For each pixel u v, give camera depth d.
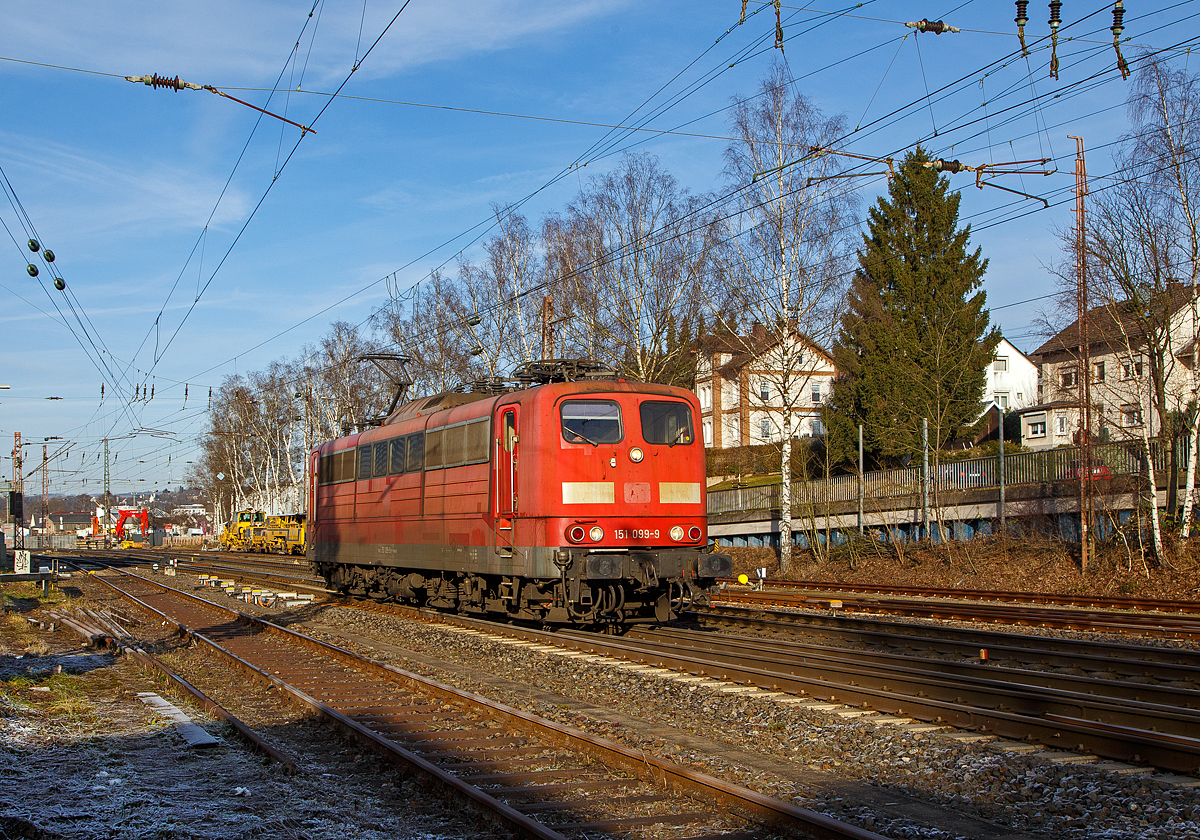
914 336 37.66
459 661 13.83
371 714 9.98
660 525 14.88
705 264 30.33
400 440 19.75
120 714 9.95
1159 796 6.70
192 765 7.98
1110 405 28.75
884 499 31.38
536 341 34.94
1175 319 26.62
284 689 10.97
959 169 18.53
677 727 9.28
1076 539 25.31
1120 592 21.73
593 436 14.69
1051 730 8.08
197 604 23.28
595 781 7.33
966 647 13.32
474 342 37.16
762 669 11.85
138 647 15.62
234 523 64.12
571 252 32.53
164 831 6.11
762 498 36.34
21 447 62.44
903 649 13.98
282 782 7.45
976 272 39.53
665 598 15.40
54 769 7.66
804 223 29.30
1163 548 22.47
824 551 31.70
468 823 6.50
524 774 7.53
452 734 8.96
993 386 55.00
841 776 7.54
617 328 32.84
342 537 22.98
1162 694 9.47
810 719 9.27
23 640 16.55
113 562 45.97
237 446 69.94
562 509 14.35
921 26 15.03
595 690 11.16
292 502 66.44
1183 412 24.19
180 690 11.22
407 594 20.55
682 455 15.23
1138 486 23.91
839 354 38.94
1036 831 6.25
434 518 17.91
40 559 47.06
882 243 40.53
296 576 32.16
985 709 8.74
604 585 14.88
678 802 6.81
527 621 17.59
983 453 34.28
